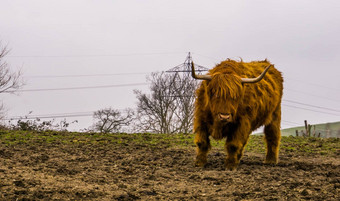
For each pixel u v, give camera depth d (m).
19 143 11.37
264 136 10.30
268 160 10.05
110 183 7.30
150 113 36.88
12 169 7.86
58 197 6.13
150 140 13.35
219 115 8.12
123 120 36.03
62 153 10.16
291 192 6.44
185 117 36.06
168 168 8.91
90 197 6.24
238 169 8.84
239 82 8.29
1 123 17.88
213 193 6.65
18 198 5.93
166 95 36.81
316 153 11.68
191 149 11.62
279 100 10.23
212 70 8.90
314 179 7.62
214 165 9.23
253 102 8.73
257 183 7.25
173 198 6.40
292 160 10.65
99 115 35.62
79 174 7.93
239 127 8.63
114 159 9.72
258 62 10.48
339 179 7.40
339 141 14.53
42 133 14.03
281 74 10.82
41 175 7.54
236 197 6.31
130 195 6.39
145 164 9.28
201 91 8.80
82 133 14.59
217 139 8.84
